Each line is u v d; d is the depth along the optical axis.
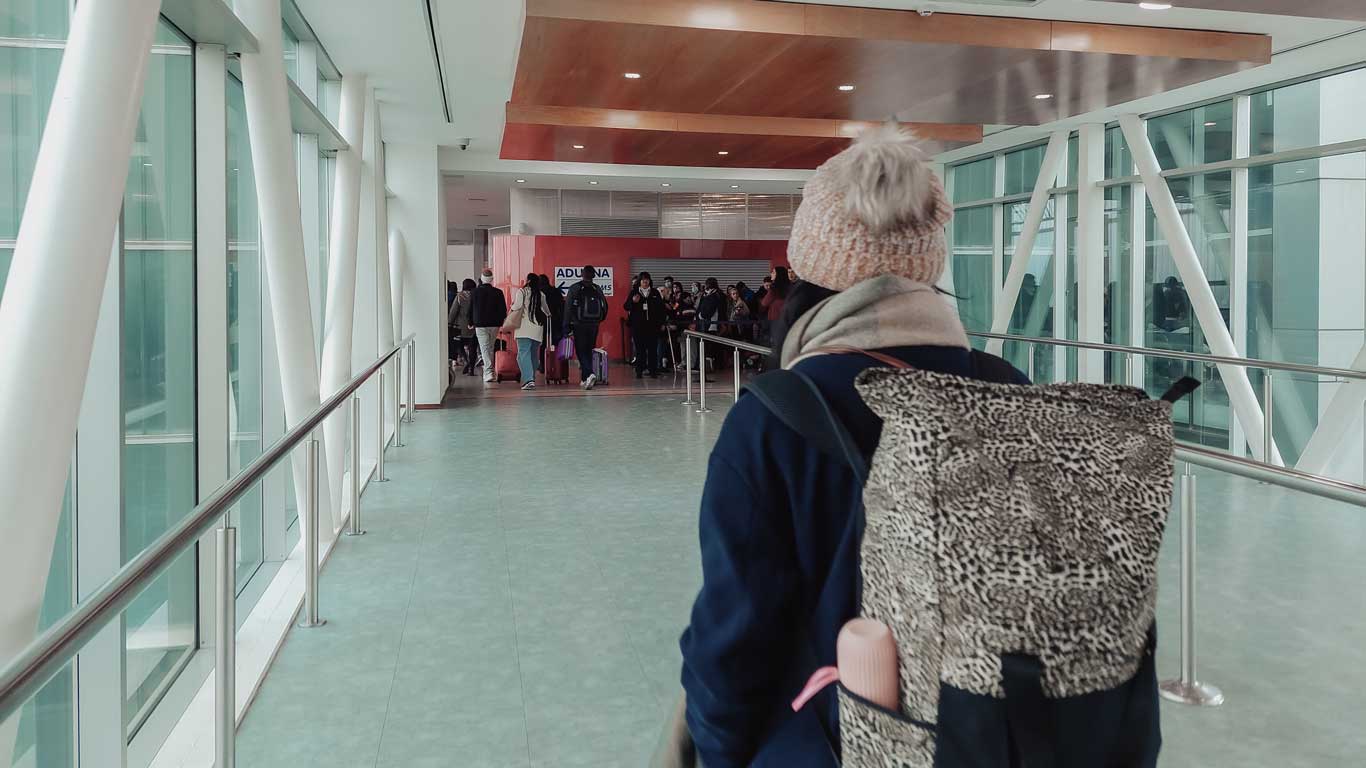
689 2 6.30
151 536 4.05
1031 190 11.62
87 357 2.09
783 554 1.01
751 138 10.76
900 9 6.59
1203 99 8.67
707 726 1.04
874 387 0.93
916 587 0.89
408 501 5.83
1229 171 8.52
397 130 10.22
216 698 2.09
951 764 0.85
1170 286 9.31
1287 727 2.77
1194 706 2.91
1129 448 0.92
